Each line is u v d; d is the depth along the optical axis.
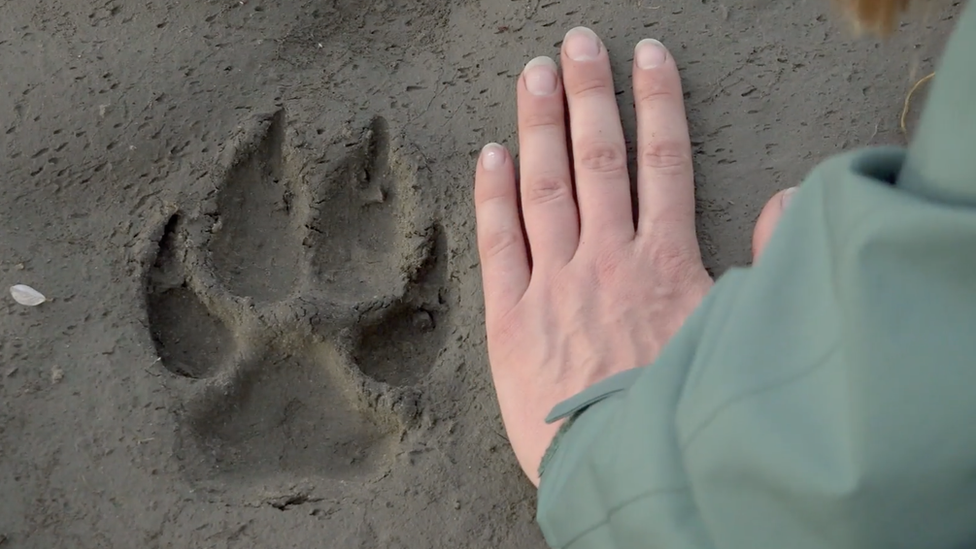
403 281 1.24
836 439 0.52
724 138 1.28
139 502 1.10
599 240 1.18
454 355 1.21
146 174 1.29
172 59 1.36
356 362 1.20
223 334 1.22
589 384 1.07
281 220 1.29
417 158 1.29
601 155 1.22
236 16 1.39
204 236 1.25
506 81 1.34
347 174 1.30
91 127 1.32
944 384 0.48
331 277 1.24
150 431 1.13
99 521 1.09
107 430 1.13
